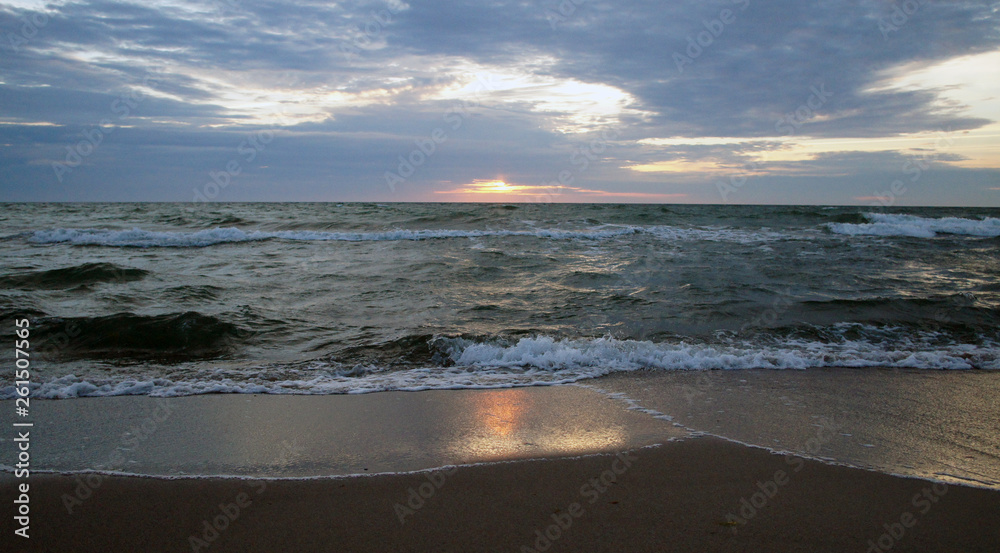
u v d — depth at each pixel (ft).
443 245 53.83
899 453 12.70
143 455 12.34
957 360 21.34
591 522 9.47
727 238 58.29
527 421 14.79
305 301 30.63
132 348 22.21
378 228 66.64
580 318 27.45
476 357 21.65
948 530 9.29
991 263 43.70
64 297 29.55
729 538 8.97
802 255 46.88
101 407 15.70
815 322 26.89
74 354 21.40
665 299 31.07
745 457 12.39
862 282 35.88
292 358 21.45
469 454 12.51
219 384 18.01
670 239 57.57
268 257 46.11
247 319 26.09
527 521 9.51
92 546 8.77
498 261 43.78
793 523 9.48
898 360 21.59
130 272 36.52
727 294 32.17
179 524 9.44
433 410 15.69
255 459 12.16
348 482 11.03
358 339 23.88
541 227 66.95
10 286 32.37
